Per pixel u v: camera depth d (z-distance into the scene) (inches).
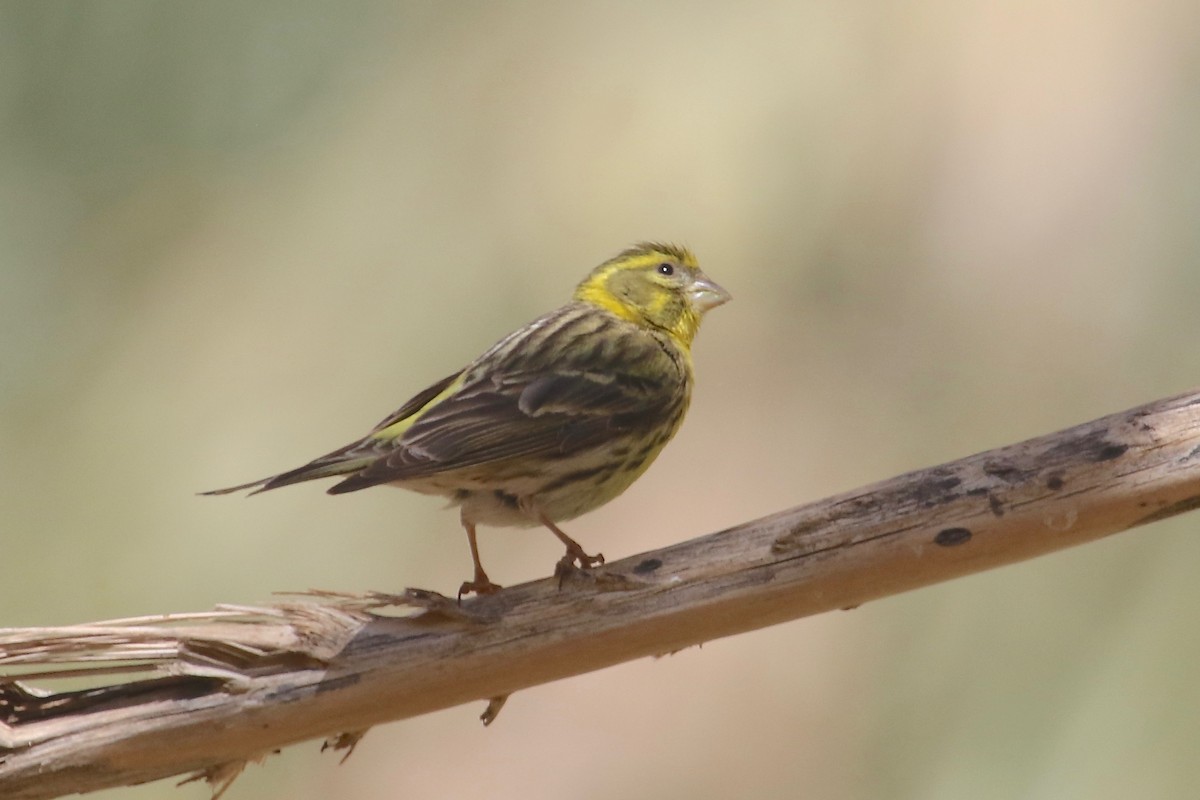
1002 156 534.6
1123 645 460.8
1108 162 524.4
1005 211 530.0
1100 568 471.5
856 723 464.1
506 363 321.7
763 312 530.9
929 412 508.1
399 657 245.0
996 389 508.7
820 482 498.0
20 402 571.8
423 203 574.9
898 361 519.8
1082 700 456.4
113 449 554.6
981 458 246.8
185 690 244.4
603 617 247.3
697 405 518.9
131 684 244.4
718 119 542.0
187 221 601.9
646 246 361.7
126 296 593.0
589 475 315.6
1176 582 464.4
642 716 475.5
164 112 619.5
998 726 457.7
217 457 546.6
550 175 555.2
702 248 532.7
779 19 560.1
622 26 577.9
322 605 247.1
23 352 579.8
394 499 534.3
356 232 578.9
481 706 486.3
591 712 476.4
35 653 239.9
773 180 537.3
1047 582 473.7
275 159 609.3
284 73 620.4
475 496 311.9
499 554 513.3
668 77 555.5
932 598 477.1
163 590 526.3
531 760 472.7
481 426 302.8
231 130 616.7
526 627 245.9
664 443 339.9
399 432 304.0
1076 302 515.5
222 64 621.9
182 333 577.0
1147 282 512.7
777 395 518.0
